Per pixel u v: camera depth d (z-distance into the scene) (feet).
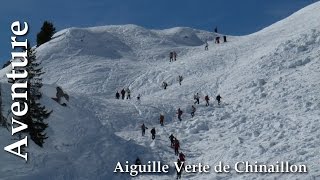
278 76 190.08
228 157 125.08
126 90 201.16
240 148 129.08
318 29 218.18
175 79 214.69
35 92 136.36
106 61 250.98
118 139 140.15
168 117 166.71
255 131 141.18
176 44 294.05
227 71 211.20
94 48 268.62
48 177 113.70
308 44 208.54
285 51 208.03
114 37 290.76
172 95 195.62
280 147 123.65
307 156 115.24
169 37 307.37
